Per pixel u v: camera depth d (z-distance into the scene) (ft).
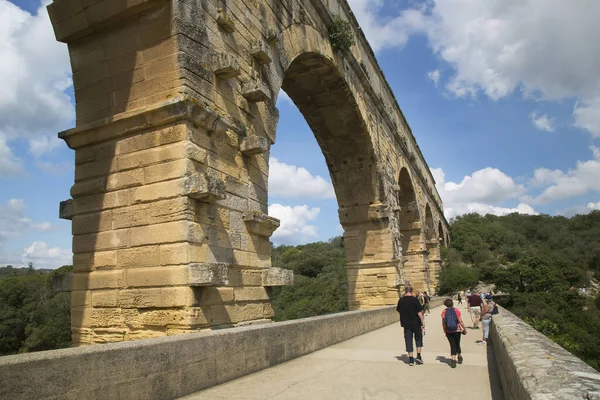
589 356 165.78
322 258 305.53
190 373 21.50
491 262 253.65
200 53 35.14
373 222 89.97
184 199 31.76
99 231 35.32
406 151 121.08
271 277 39.17
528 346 19.79
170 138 33.17
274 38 46.75
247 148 38.68
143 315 32.01
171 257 31.45
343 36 67.05
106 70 36.63
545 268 212.84
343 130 83.61
